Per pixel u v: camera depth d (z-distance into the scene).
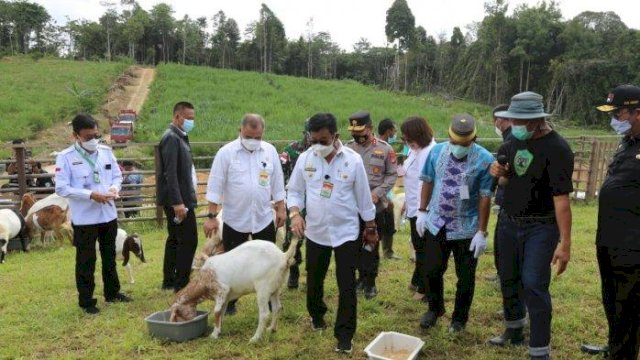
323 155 4.04
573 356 4.02
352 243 4.09
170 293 5.66
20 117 27.06
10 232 7.91
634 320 3.43
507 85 63.62
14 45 88.69
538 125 3.61
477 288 5.59
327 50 101.56
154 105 36.38
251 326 4.64
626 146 3.46
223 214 4.83
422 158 5.11
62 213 8.54
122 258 6.54
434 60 83.94
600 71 54.06
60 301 5.48
